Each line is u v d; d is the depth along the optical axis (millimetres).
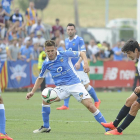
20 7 174625
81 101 25375
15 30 69688
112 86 68812
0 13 70938
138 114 36125
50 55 25141
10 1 75625
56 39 57875
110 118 33375
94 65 68062
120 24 119188
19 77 64812
